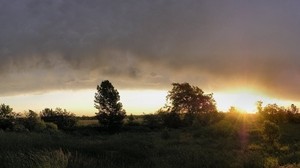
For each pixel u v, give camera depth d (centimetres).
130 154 1927
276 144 3142
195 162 1750
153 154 2023
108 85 8188
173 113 8825
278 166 1772
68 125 7769
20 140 1709
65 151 1650
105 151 1878
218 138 4647
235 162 1816
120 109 8088
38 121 5206
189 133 5528
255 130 5162
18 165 1158
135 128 7944
